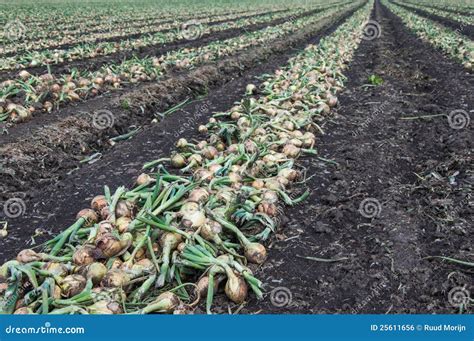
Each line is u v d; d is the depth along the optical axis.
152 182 5.16
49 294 3.47
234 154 5.82
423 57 13.53
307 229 4.96
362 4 49.06
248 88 9.52
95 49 13.62
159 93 9.47
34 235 4.88
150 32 20.05
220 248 4.13
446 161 6.53
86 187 5.85
